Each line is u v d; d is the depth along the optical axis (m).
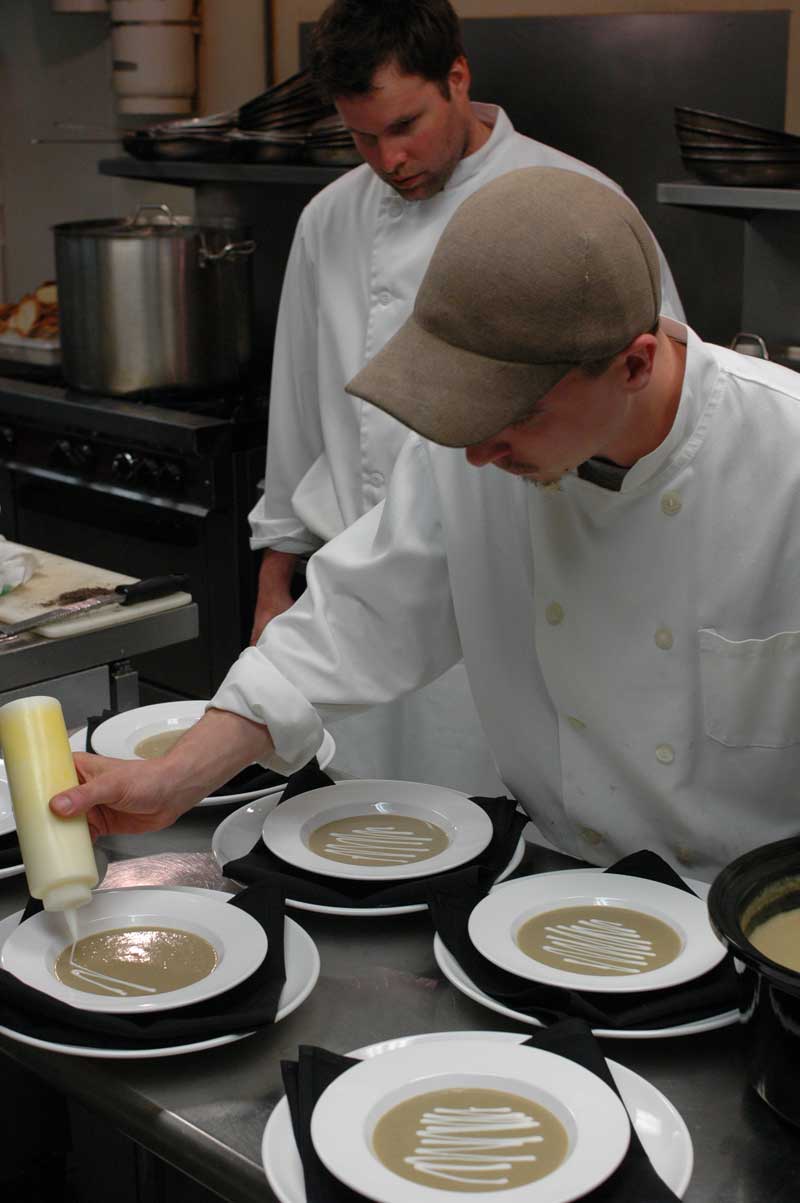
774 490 1.24
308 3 3.70
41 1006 1.06
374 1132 0.92
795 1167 0.94
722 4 2.88
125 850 1.41
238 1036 1.06
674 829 1.41
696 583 1.29
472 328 1.02
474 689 1.51
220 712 1.37
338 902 1.25
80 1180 1.60
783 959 1.04
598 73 3.07
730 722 1.32
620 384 1.08
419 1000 1.14
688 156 2.54
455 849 1.34
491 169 2.25
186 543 3.27
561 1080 0.96
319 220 2.44
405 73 2.06
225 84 3.94
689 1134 0.97
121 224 3.49
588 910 1.22
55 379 3.60
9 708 1.20
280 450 2.58
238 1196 0.96
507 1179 0.87
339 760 2.37
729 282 3.05
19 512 3.63
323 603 1.45
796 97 2.83
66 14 4.25
